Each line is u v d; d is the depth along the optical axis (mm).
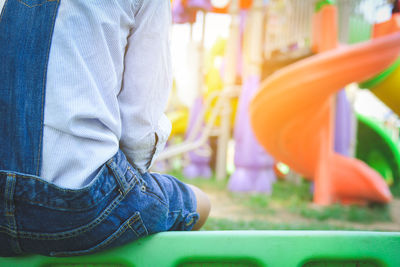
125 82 996
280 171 11859
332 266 1096
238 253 1048
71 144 874
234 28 8672
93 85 898
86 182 879
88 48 904
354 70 5402
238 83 9453
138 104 993
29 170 856
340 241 1081
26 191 835
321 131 6309
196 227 1324
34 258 989
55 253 932
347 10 7008
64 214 861
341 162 6391
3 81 893
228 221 3926
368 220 5098
